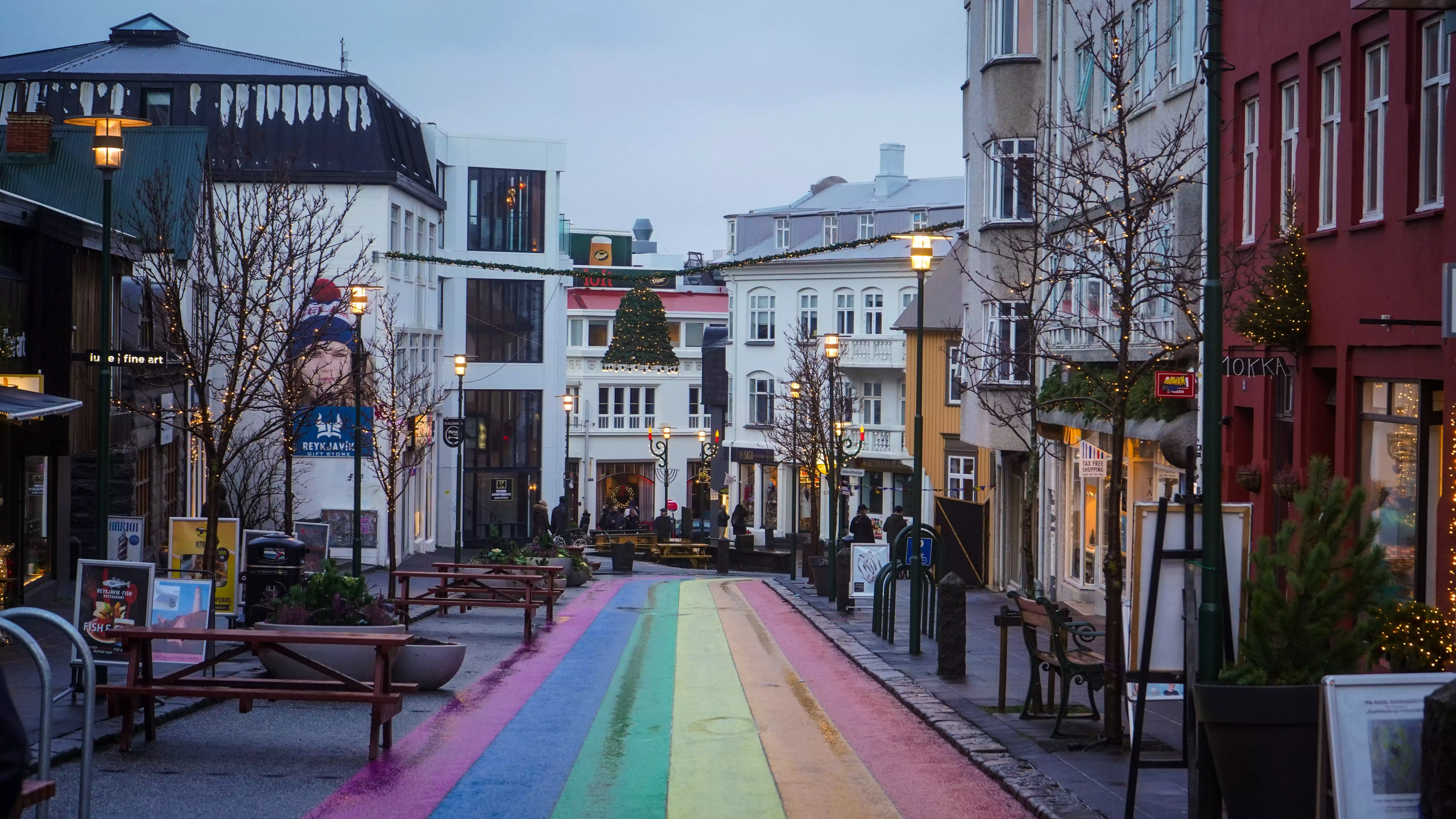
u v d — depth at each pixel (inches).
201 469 1398.9
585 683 655.8
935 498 1419.8
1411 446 576.7
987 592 1389.0
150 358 629.6
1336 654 321.1
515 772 437.4
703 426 3265.3
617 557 1854.1
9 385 850.1
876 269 2679.6
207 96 1726.1
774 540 2437.3
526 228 2303.2
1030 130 1192.2
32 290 904.9
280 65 1788.9
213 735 477.7
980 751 465.1
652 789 415.8
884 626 890.1
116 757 435.2
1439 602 524.4
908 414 2202.3
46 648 704.4
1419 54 571.5
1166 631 365.4
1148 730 508.7
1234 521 364.8
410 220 1894.7
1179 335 745.6
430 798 395.9
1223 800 331.0
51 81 1713.8
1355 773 268.5
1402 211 575.8
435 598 979.9
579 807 390.6
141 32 1850.4
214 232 882.8
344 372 1350.9
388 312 1635.1
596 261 4338.1
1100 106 1021.8
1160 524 364.2
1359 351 622.2
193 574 530.6
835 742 501.4
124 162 1235.2
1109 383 711.7
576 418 3137.3
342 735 490.0
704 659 767.1
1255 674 321.1
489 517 2287.2
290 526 1058.7
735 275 2901.1
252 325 950.4
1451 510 516.1
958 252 1692.9
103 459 617.3
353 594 593.9
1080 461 966.4
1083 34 1055.6
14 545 876.0
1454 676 273.3
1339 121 645.3
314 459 1658.5
